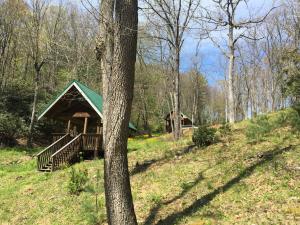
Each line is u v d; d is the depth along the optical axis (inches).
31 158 1071.0
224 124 732.0
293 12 1286.9
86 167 714.8
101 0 343.3
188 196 422.9
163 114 2704.2
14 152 1187.3
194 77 3356.3
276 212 327.0
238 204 363.6
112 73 329.1
